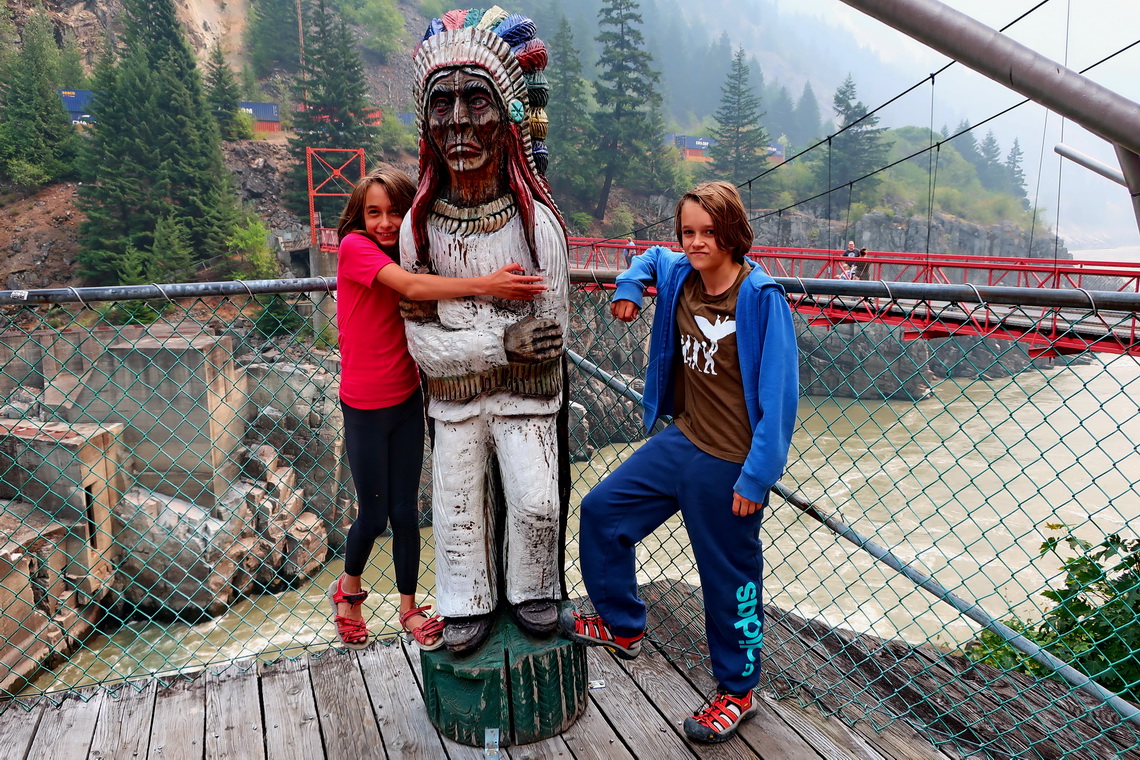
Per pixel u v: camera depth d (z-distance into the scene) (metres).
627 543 2.18
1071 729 2.45
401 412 2.36
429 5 88.75
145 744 2.38
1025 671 3.43
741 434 2.06
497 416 2.24
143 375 14.57
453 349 2.12
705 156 78.44
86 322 19.06
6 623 11.15
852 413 22.38
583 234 54.44
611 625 2.22
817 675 2.71
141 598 13.71
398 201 2.28
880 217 64.25
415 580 2.50
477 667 2.24
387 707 2.52
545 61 2.22
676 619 3.07
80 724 2.49
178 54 39.34
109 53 38.44
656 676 2.67
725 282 2.10
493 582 2.35
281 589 14.34
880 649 2.86
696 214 1.99
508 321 2.15
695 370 2.12
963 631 10.70
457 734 2.30
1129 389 24.64
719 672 2.26
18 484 13.56
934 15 1.69
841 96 70.44
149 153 35.00
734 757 2.24
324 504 15.60
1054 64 1.63
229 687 2.67
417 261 2.15
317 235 33.22
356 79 44.38
